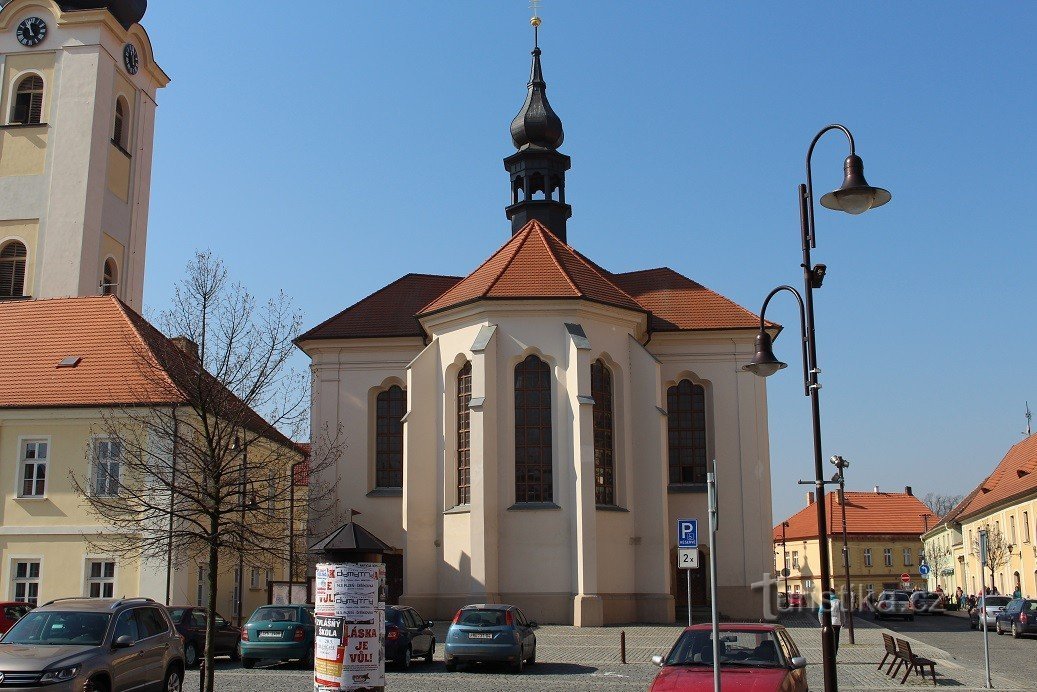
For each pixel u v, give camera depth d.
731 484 46.06
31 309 42.81
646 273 52.25
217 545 20.22
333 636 17.19
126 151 54.03
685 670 14.88
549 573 38.41
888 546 110.50
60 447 36.88
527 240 44.88
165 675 19.23
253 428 22.61
